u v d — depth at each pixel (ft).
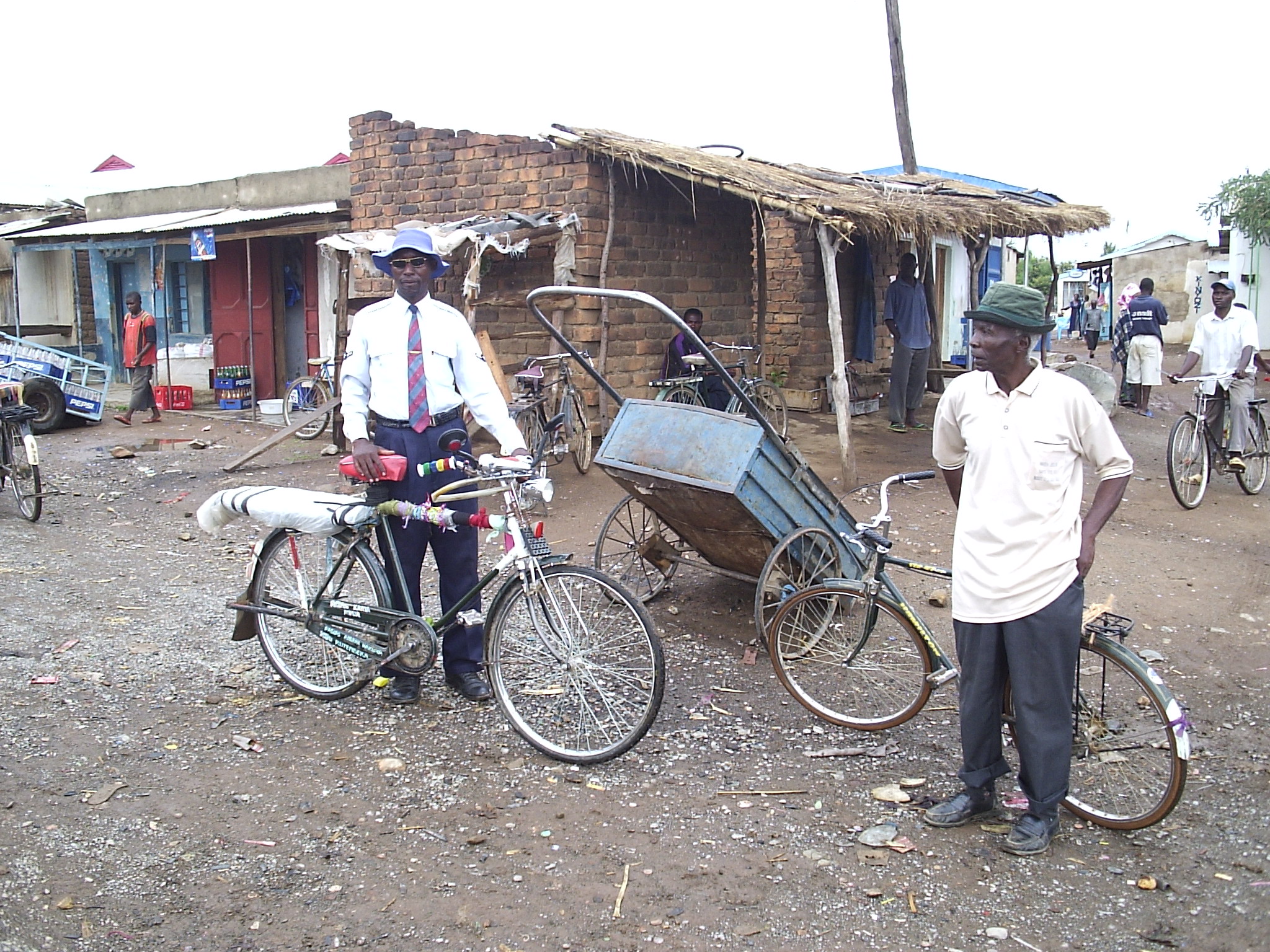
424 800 13.10
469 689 15.99
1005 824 12.64
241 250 53.16
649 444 17.06
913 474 14.88
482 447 36.91
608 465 17.24
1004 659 12.04
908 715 14.73
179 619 19.86
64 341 64.54
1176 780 11.90
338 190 49.19
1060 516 11.48
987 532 11.69
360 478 14.93
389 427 15.19
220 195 53.01
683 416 16.99
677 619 19.80
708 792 13.41
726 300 40.50
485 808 12.93
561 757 14.06
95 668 17.22
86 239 53.98
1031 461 11.43
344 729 15.06
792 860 11.87
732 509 16.62
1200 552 23.80
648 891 11.25
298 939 10.39
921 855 11.96
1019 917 10.85
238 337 54.03
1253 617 19.81
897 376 39.45
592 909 10.93
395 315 15.15
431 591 21.48
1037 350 54.65
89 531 27.22
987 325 11.43
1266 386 51.85
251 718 15.39
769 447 16.56
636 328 36.52
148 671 17.13
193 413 49.90
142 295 59.00
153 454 38.78
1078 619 11.55
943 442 12.69
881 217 27.96
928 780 13.73
